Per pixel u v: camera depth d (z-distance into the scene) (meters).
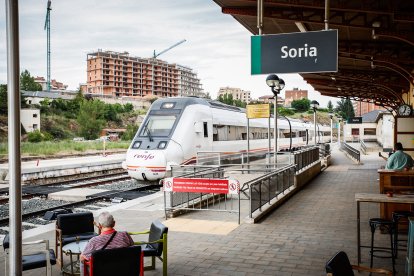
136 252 4.62
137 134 17.31
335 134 86.25
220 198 12.06
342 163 26.19
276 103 15.27
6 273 5.52
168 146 16.25
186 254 6.91
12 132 4.05
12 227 4.09
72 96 94.94
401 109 14.76
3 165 23.45
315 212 10.32
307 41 7.58
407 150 13.75
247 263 6.43
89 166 22.50
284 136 33.53
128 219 9.66
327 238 7.83
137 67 180.75
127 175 21.98
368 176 18.38
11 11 4.01
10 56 4.02
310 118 141.88
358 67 21.44
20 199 4.11
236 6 12.48
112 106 89.62
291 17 12.20
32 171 18.75
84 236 6.29
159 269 6.21
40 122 68.38
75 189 15.20
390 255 6.77
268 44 7.81
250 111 16.77
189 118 17.39
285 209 10.76
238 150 22.45
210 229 8.57
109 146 45.34
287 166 13.30
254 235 8.07
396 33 12.24
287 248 7.19
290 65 7.68
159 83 191.12
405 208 8.12
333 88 30.45
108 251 4.46
